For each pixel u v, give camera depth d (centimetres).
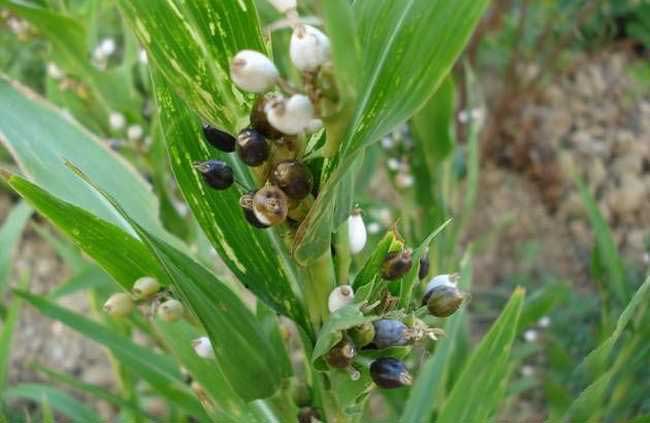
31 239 87
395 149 41
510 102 84
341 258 19
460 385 29
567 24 89
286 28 37
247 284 21
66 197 25
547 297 46
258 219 17
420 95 16
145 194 27
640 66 95
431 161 39
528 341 57
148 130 40
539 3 86
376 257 19
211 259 34
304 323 21
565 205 84
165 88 20
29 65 77
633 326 35
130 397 44
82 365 76
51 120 26
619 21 97
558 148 87
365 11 18
